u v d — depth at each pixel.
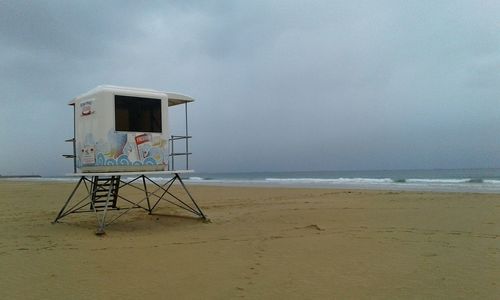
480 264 7.28
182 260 7.63
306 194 23.80
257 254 8.12
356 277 6.49
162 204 18.73
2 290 5.85
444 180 45.25
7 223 12.66
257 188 31.81
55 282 6.23
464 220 12.71
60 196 25.70
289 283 6.18
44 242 9.38
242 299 5.48
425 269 6.96
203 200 20.53
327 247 8.77
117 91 11.49
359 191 25.94
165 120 12.48
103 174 11.02
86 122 11.99
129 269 6.98
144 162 11.98
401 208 15.93
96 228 11.67
